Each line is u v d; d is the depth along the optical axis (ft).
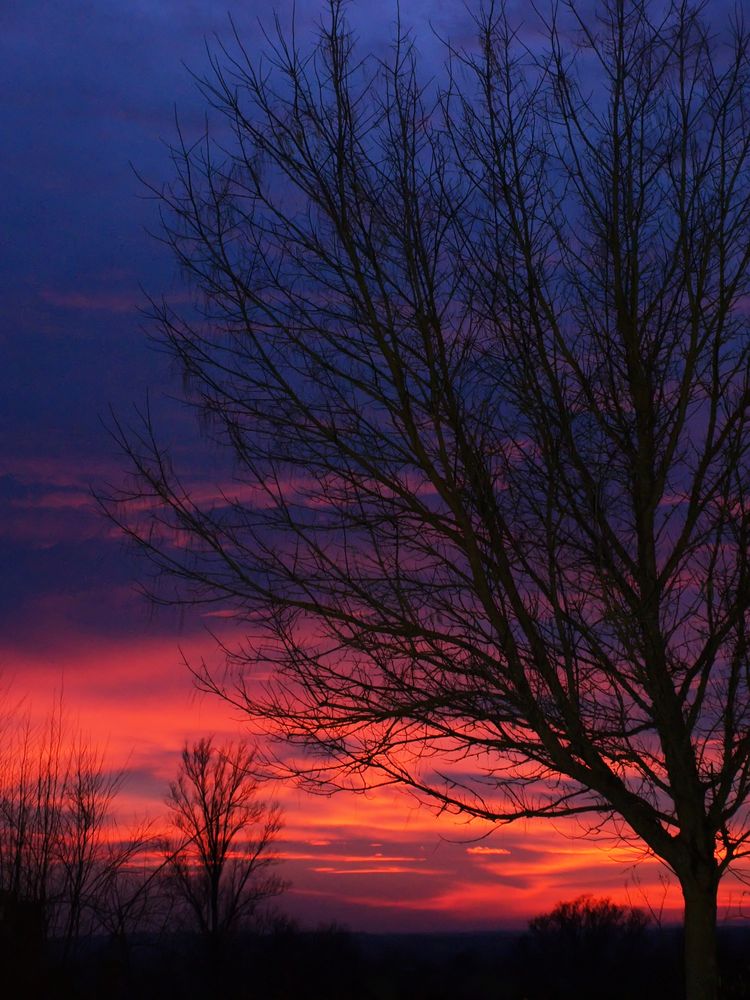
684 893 21.88
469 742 22.75
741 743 21.33
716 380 22.12
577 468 21.67
